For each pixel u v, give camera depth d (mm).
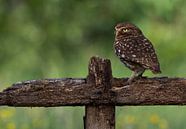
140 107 13273
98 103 7207
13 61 22375
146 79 7262
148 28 21703
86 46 23453
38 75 19781
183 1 21812
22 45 22906
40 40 23078
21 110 12453
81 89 7188
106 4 23156
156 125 11961
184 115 13273
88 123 7242
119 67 18578
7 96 7164
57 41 23125
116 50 8445
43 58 22781
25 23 23172
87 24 23422
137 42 8359
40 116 12023
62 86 7184
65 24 23234
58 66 20500
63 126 11617
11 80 18016
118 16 23062
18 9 23234
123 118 12078
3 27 22875
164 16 21922
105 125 7242
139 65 8133
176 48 20781
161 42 21219
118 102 7234
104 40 23609
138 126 12016
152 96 7262
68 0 23094
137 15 22500
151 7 22016
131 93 7238
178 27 21922
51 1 23016
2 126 11648
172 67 20281
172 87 7262
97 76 7188
